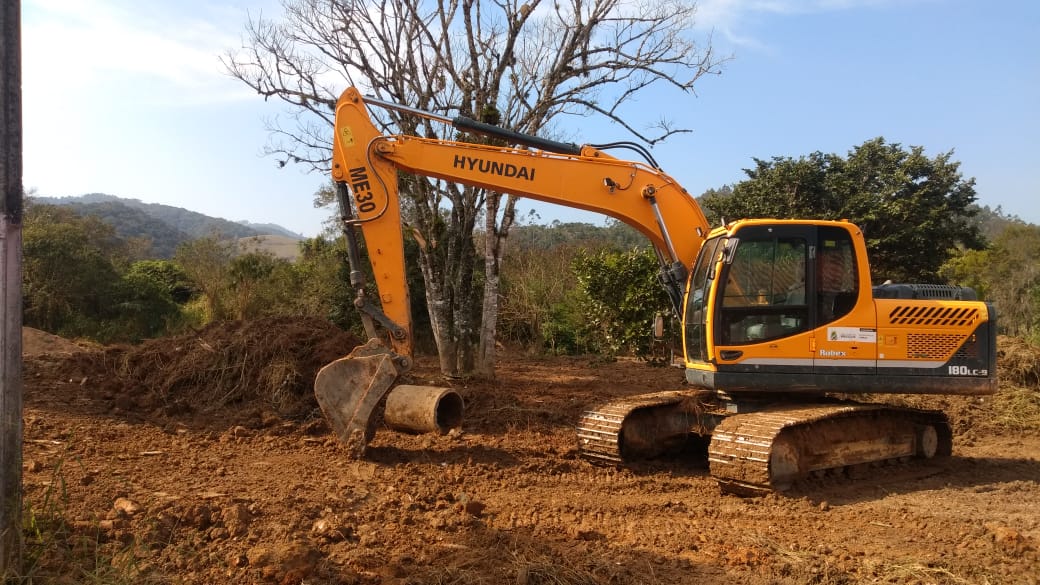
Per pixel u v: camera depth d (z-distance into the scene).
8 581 3.96
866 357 7.56
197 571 4.54
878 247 18.88
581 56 12.07
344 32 11.85
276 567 4.50
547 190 8.20
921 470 8.31
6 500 4.03
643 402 8.16
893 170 19.84
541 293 19.86
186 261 23.80
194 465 7.21
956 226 19.80
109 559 4.43
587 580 4.59
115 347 11.40
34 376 10.05
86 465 6.89
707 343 7.60
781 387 7.52
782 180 19.73
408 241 17.83
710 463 7.19
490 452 8.30
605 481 7.48
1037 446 9.84
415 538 5.28
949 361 7.66
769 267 7.56
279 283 20.61
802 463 7.28
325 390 7.73
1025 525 6.15
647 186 8.19
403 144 8.05
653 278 15.09
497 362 16.48
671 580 4.73
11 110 4.03
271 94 11.88
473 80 11.95
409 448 8.27
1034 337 16.73
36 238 19.16
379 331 11.14
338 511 5.79
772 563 5.05
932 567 5.06
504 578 4.58
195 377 9.93
